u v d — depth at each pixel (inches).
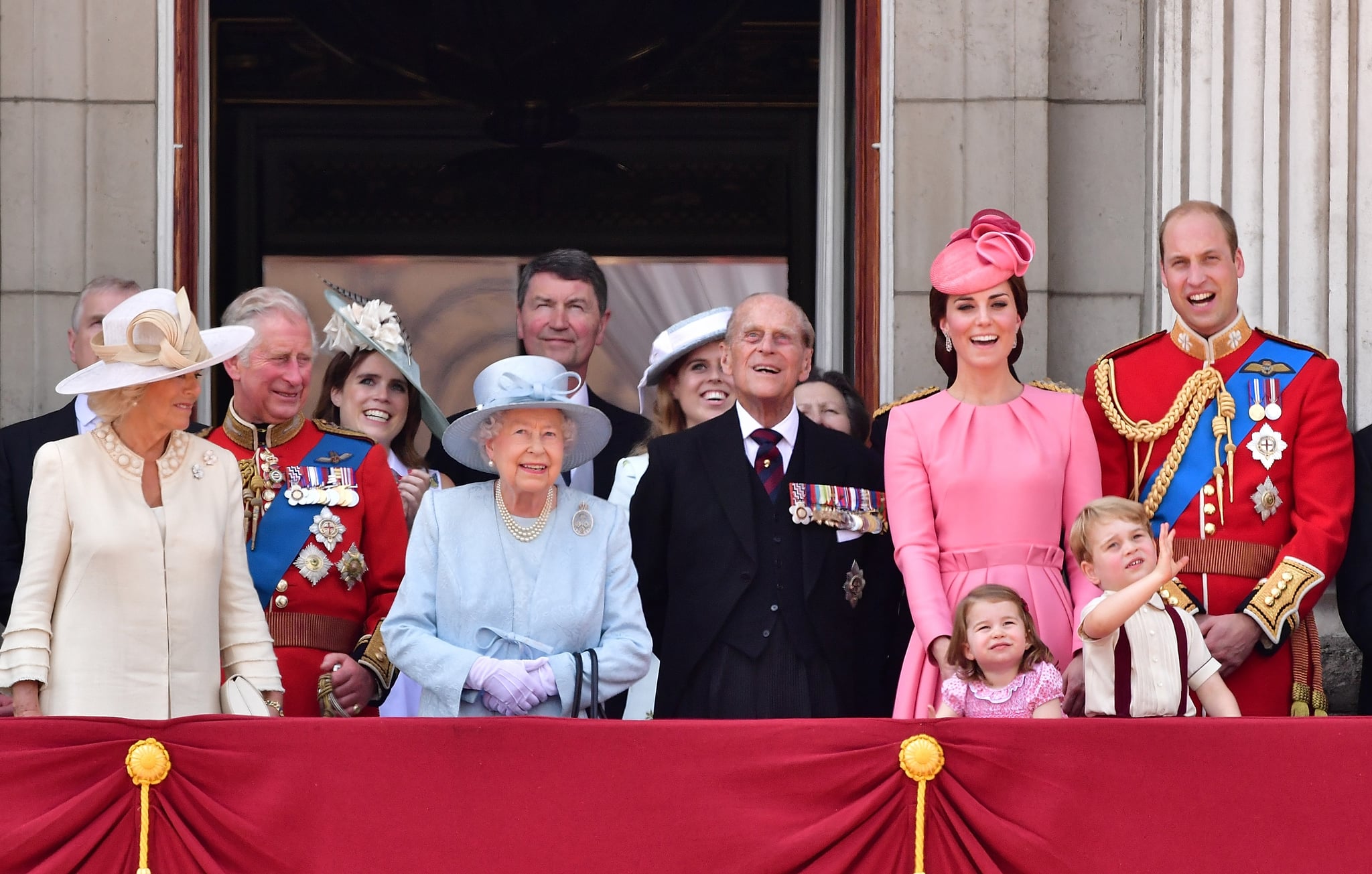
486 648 796.0
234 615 800.9
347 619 907.4
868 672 864.3
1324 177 1103.6
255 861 714.8
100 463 775.7
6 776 709.3
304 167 1572.3
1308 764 715.4
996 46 1167.0
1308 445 860.0
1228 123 1127.6
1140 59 1181.7
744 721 724.7
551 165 1583.4
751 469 870.4
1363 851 709.3
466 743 721.6
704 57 1533.0
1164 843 712.4
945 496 820.6
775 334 866.8
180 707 767.7
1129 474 889.5
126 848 713.0
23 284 1126.4
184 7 1160.2
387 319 1032.8
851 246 1213.1
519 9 1438.2
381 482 928.3
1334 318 1093.1
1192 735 719.1
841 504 864.9
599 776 720.3
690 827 716.7
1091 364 1165.7
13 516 911.0
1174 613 789.2
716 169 1572.3
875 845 717.3
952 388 852.0
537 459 799.7
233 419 919.7
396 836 715.4
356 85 1573.6
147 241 1133.7
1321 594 846.5
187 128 1156.5
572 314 1090.7
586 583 805.2
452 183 1593.3
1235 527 858.1
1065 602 809.5
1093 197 1176.2
